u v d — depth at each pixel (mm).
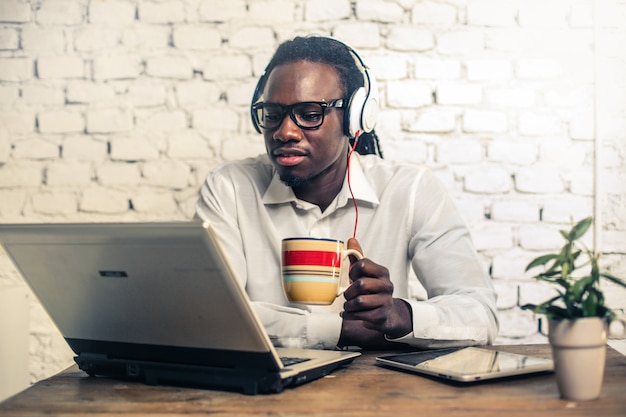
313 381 958
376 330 1233
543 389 878
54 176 2137
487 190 2135
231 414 784
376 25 2148
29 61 2158
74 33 2160
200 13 2154
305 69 1457
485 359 1036
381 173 1702
